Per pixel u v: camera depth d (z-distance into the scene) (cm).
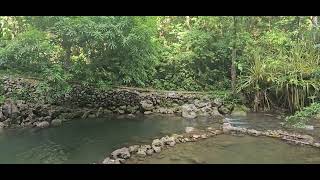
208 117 1045
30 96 974
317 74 1071
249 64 1190
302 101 1076
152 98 1109
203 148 734
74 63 1012
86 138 798
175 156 681
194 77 1277
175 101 1129
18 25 1118
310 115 952
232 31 1219
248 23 1309
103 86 1027
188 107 1080
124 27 939
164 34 1420
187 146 748
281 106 1134
